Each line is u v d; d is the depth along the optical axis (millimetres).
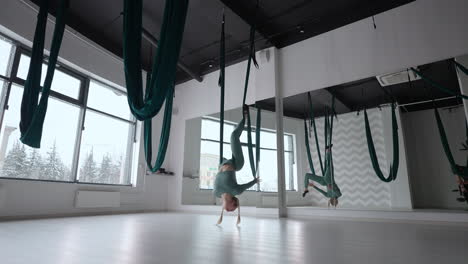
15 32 4422
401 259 1787
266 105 5984
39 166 4770
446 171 4785
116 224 3742
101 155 5914
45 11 3318
